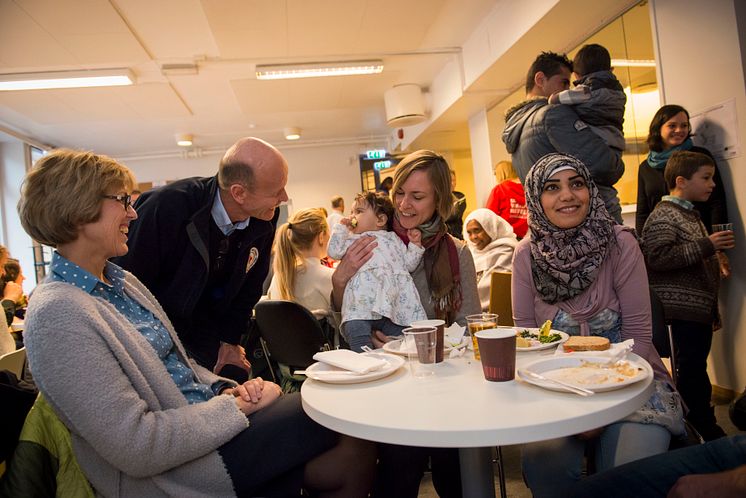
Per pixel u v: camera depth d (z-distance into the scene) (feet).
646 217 9.91
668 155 9.45
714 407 8.61
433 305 5.79
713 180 9.14
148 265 5.65
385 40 16.94
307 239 8.75
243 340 9.25
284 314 7.50
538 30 13.53
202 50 16.81
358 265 5.71
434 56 19.24
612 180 7.56
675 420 4.35
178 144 29.27
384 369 4.01
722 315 9.50
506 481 7.25
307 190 33.04
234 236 6.46
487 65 16.39
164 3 13.64
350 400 3.48
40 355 3.28
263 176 5.83
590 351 4.04
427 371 4.04
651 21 10.68
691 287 8.04
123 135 26.58
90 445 3.49
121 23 14.24
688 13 9.80
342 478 4.30
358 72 19.40
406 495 4.89
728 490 2.83
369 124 29.14
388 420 3.00
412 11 14.87
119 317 3.94
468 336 5.26
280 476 4.18
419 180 5.74
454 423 2.86
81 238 3.93
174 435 3.57
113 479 3.54
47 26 14.02
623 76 12.67
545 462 4.64
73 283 3.84
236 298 6.98
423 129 24.68
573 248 5.20
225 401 4.04
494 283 7.90
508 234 10.51
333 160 33.19
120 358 3.58
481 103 20.07
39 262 26.21
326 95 22.57
